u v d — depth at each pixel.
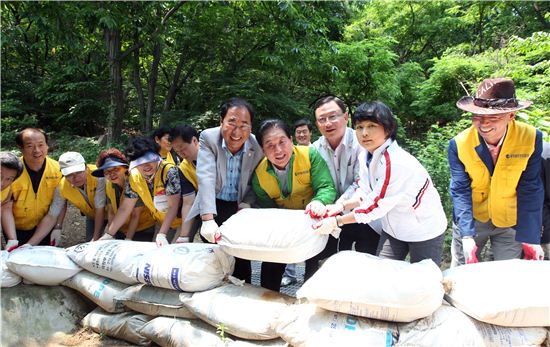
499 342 2.14
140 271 2.81
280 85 9.48
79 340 3.00
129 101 11.23
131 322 2.89
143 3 7.74
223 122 2.76
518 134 2.44
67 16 6.84
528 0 11.36
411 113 12.28
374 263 2.27
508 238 2.76
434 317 2.19
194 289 2.69
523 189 2.49
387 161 2.24
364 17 14.13
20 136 3.40
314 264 3.06
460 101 2.56
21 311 3.06
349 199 2.57
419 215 2.38
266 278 2.92
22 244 3.70
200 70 10.37
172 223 3.48
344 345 2.09
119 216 3.37
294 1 8.58
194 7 9.09
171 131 3.27
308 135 4.50
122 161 3.42
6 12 8.92
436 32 14.58
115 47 8.78
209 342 2.54
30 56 11.38
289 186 2.82
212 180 2.85
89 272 3.26
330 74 10.02
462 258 2.92
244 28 9.62
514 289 2.13
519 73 7.60
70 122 10.32
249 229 2.53
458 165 2.66
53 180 3.59
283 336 2.28
